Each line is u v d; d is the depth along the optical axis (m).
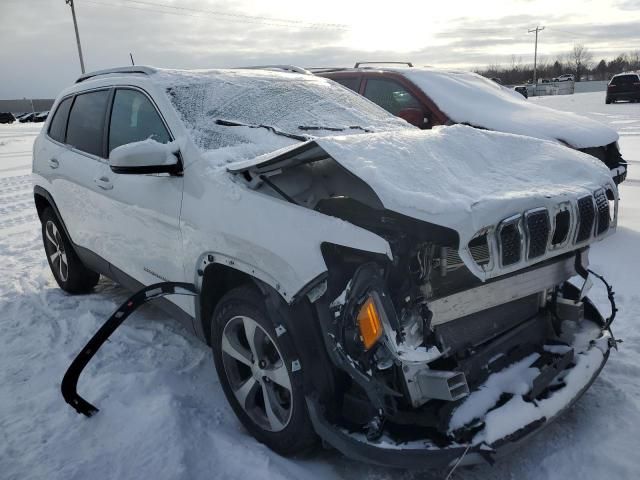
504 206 2.18
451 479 2.45
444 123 6.30
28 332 4.02
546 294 2.83
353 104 3.97
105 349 3.66
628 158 10.21
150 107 3.42
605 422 2.79
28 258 6.16
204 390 3.18
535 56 72.12
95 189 3.79
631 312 4.00
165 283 2.86
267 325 2.46
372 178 2.22
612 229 2.75
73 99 4.46
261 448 2.63
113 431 2.75
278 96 3.69
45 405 3.04
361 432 2.23
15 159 16.50
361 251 2.17
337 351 2.16
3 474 2.49
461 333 2.42
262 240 2.41
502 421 2.17
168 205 3.00
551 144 2.96
